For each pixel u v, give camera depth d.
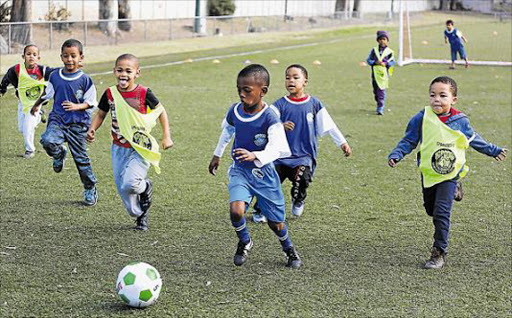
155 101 8.73
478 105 20.88
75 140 9.88
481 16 76.62
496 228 9.43
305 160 9.40
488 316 6.67
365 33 54.16
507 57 37.00
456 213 10.09
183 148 14.16
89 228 9.03
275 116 7.55
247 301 6.87
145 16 49.81
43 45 34.75
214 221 9.48
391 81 26.66
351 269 7.82
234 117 7.63
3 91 12.81
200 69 28.36
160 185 11.28
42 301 6.73
